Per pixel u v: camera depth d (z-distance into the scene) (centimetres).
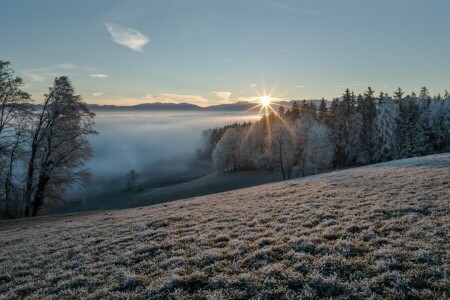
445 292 707
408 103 7338
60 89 3195
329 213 1423
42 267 1182
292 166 7294
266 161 9075
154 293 838
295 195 2061
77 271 1069
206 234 1312
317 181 2725
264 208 1727
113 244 1335
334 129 8112
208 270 939
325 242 1070
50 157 3344
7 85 2911
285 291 775
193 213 1808
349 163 8081
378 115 7175
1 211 3206
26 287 991
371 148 7725
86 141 3494
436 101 7838
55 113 3181
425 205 1389
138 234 1446
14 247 1559
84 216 2545
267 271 878
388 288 738
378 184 2097
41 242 1582
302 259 945
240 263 968
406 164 3188
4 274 1130
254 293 781
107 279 968
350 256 934
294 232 1223
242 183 8312
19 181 3164
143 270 1008
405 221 1214
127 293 848
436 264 838
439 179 1966
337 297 728
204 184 9006
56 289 944
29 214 3450
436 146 7488
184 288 851
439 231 1056
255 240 1174
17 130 3044
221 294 783
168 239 1295
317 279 802
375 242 1026
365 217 1307
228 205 1972
